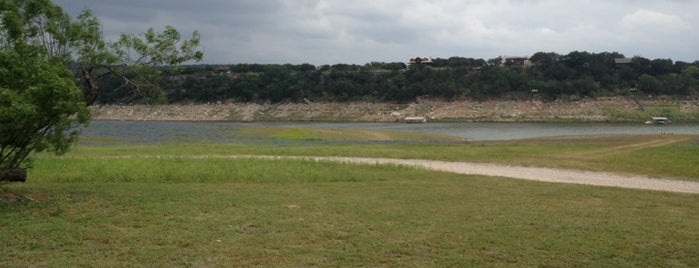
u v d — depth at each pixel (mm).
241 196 14938
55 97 12211
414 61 157875
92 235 10102
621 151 30922
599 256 9016
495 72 143125
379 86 145125
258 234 10328
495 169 24797
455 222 11578
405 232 10594
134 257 8711
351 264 8484
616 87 132750
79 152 30938
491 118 119750
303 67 161625
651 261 8773
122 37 15734
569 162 26812
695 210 13492
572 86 129625
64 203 13391
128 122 103688
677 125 98188
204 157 26859
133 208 12867
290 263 8492
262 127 77688
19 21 12836
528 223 11508
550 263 8609
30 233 10180
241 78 152375
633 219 12094
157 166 21734
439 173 22047
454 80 141500
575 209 13375
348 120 127875
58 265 8273
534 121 114438
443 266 8422
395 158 29812
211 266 8297
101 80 16188
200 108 140375
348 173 20859
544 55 148125
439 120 120250
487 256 8984
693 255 9117
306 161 25250
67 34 14609
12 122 12055
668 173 22531
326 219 11805
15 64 12172
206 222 11344
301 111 137375
